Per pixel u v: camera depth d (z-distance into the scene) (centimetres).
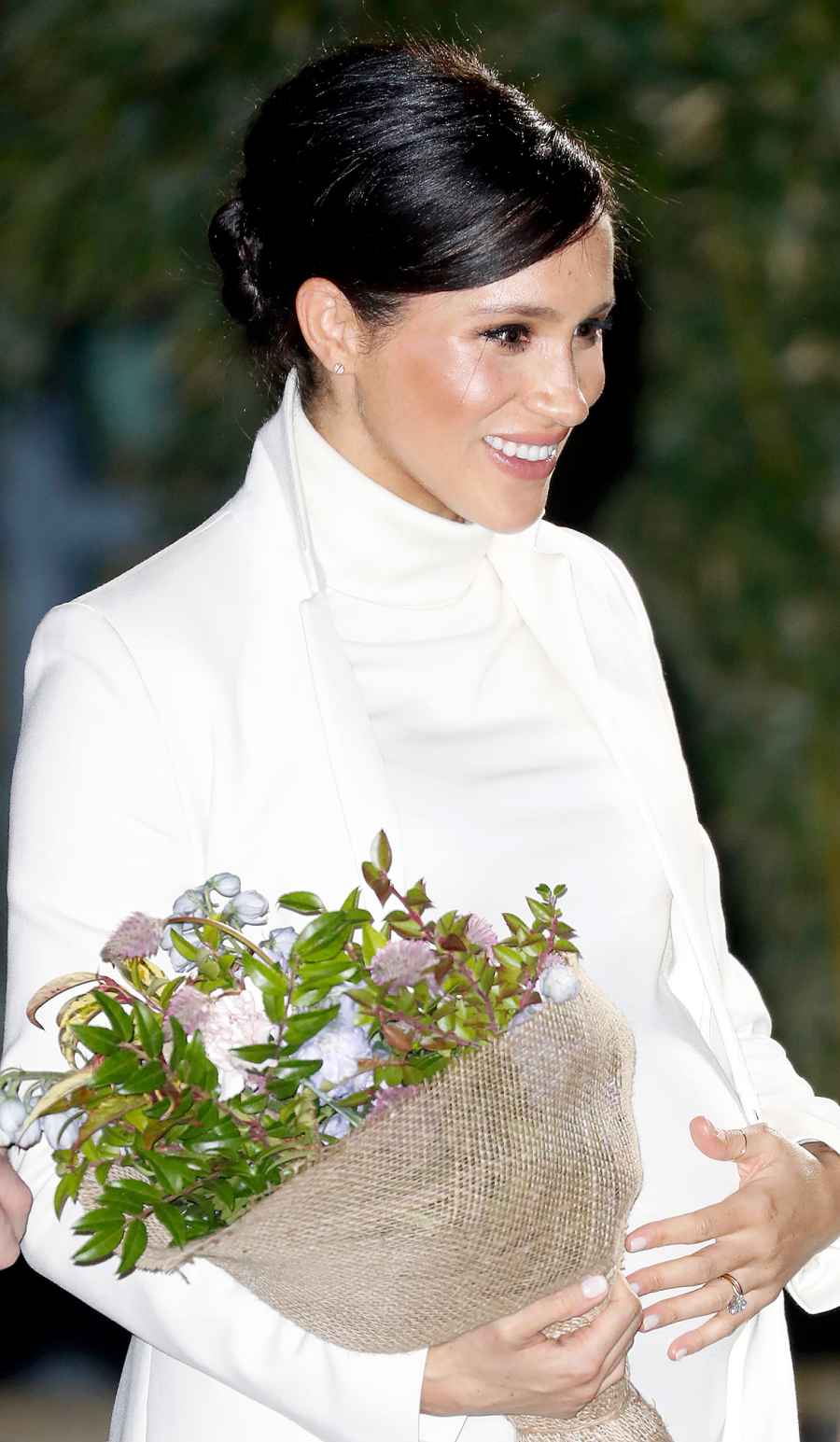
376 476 475
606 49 1057
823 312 1070
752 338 1067
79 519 1627
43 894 424
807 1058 1094
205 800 438
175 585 453
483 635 491
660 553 1083
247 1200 379
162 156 1108
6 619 1625
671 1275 446
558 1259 391
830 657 1072
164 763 434
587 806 484
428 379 443
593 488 1085
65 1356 1233
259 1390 412
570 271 436
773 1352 486
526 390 442
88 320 1271
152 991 389
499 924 457
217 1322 414
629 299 1065
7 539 1622
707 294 1072
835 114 1058
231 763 440
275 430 480
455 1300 388
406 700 476
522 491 454
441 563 484
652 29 1062
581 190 433
